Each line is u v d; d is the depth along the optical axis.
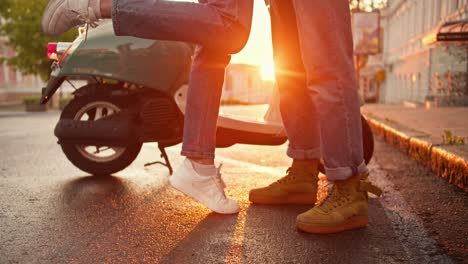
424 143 4.62
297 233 2.42
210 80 2.52
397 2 32.47
